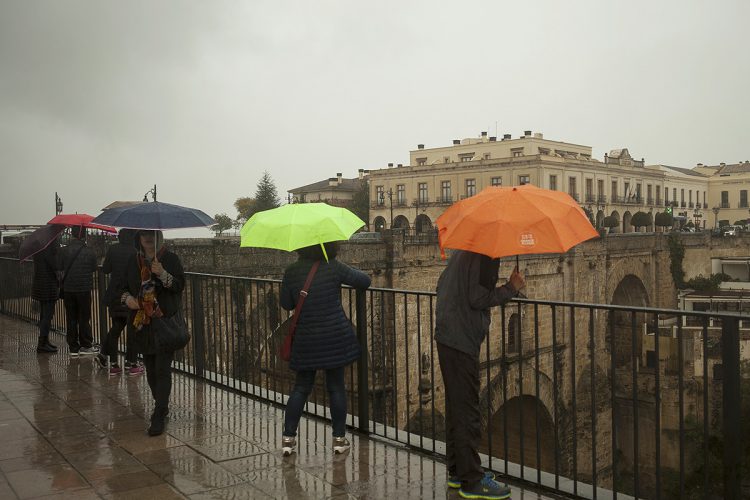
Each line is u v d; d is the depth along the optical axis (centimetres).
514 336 3078
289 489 496
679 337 420
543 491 492
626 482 3178
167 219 592
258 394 788
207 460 562
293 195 9625
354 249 2619
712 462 2297
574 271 3922
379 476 520
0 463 561
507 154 7456
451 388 455
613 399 458
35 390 823
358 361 633
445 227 413
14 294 1508
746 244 5606
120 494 491
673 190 9162
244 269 2178
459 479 466
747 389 2219
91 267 1035
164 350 633
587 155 8188
